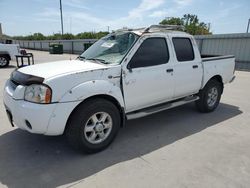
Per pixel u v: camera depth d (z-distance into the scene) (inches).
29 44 1806.1
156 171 116.3
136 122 184.2
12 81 132.5
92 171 116.0
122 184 105.9
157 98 161.6
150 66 151.6
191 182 107.4
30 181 107.5
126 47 147.2
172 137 156.6
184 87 178.5
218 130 169.5
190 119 192.4
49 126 114.3
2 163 122.0
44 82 112.4
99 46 166.2
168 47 164.2
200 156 131.3
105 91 127.7
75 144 125.5
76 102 117.6
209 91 203.5
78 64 140.9
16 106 117.2
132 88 142.8
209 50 653.3
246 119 194.2
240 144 146.8
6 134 156.9
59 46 1147.3
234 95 283.1
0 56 526.3
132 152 135.5
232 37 593.0
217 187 104.0
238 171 116.6
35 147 139.6
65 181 107.8
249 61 570.9
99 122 131.7
